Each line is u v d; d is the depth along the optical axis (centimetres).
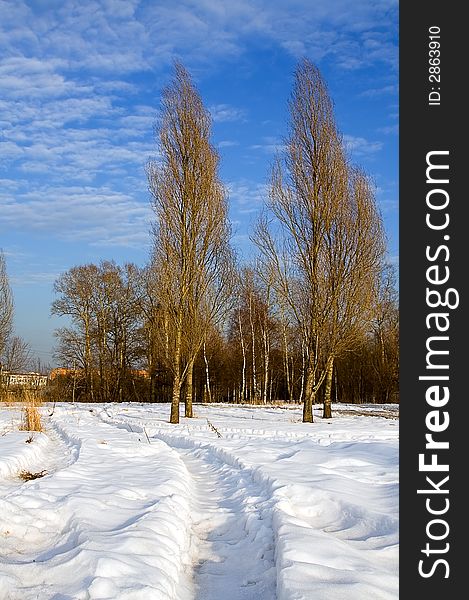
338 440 1355
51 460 1120
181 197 2166
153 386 4422
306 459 995
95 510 606
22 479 866
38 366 4459
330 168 2119
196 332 2261
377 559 500
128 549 475
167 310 2166
